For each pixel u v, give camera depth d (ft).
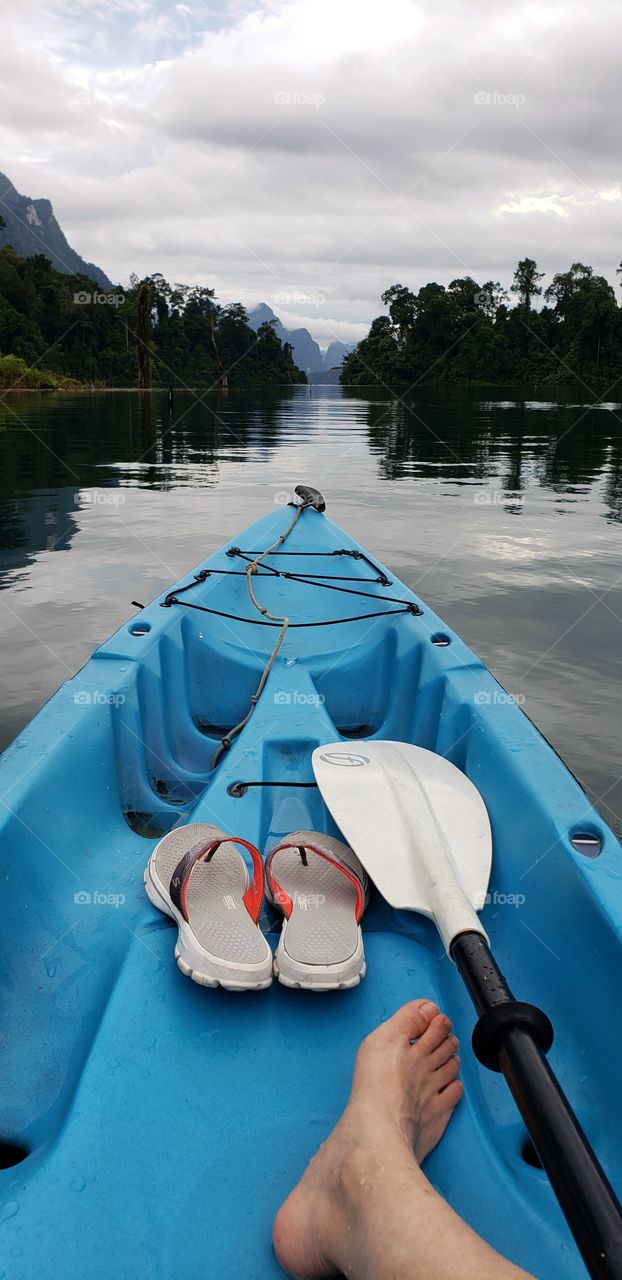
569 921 4.23
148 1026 3.76
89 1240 2.92
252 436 44.73
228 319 307.37
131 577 14.34
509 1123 3.76
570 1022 4.02
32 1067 3.87
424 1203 2.61
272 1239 2.94
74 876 5.02
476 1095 3.76
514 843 5.03
